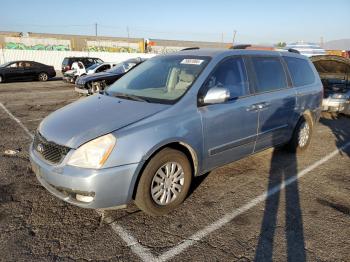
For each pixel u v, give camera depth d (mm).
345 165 5156
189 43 53625
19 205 3598
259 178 4488
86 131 3107
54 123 3436
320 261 2785
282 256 2836
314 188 4230
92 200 2992
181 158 3463
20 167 4746
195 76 3814
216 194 3967
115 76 12242
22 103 11031
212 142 3775
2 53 30781
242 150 4285
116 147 2992
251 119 4242
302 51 14141
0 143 6000
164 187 3387
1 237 3002
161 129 3242
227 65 4117
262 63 4664
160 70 4293
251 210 3605
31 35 42188
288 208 3672
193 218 3412
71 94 13867
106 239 3020
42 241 2961
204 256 2816
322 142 6555
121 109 3500
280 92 4824
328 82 10000
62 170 2990
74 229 3168
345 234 3189
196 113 3572
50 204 3637
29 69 20438
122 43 44125
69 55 33844
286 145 5547
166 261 2744
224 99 3645
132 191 3129
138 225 3264
